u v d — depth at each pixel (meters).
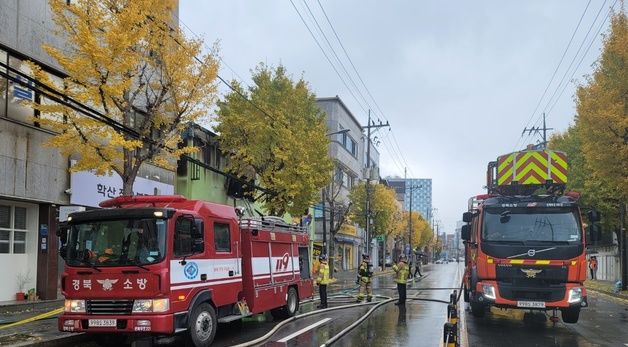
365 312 16.22
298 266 15.88
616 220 30.67
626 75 19.84
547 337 11.39
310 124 26.42
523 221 12.62
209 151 26.33
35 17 15.09
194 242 10.16
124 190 13.86
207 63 14.58
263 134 24.08
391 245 86.62
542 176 13.74
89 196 17.09
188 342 10.16
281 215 25.39
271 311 14.80
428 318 14.97
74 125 13.00
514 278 12.28
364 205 49.31
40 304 14.89
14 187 14.19
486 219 12.83
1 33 13.89
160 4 13.69
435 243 139.25
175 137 14.84
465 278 17.06
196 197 24.84
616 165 20.61
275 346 10.35
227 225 11.77
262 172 24.69
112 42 12.44
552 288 12.09
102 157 13.33
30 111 14.97
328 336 11.58
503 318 14.36
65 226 10.05
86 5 13.09
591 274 40.47
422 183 165.50
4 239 14.59
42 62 15.27
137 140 14.02
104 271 9.47
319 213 48.56
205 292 10.46
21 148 14.50
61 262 16.28
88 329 9.40
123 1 13.17
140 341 10.14
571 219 12.45
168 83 14.16
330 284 32.06
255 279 12.71
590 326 13.12
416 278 39.81
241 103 24.72
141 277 9.31
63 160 16.08
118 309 9.36
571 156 32.50
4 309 13.72
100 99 12.98
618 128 19.89
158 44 13.97
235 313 11.90
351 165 55.50
